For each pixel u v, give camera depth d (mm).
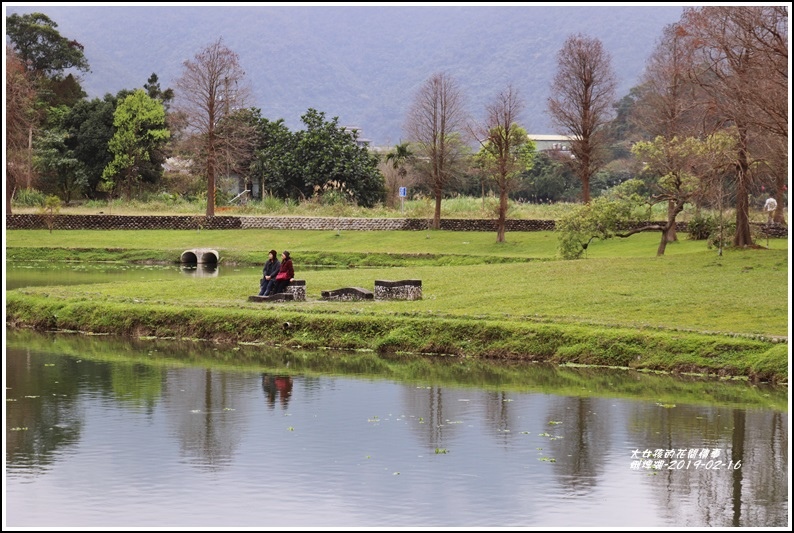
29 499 37250
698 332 61031
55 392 54344
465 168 173875
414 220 165375
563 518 35500
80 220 164625
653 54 147375
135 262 142375
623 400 52250
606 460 42125
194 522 34906
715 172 99438
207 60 175750
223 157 183000
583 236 108250
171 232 163250
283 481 39344
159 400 52594
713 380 56594
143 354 65750
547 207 185500
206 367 61375
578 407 50906
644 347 60594
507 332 64812
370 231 164125
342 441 44812
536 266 94250
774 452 43031
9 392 54312
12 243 149375
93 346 68625
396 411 50281
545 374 59188
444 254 140625
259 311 72312
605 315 68062
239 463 41406
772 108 83062
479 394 53938
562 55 156375
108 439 45125
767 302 69688
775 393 53281
